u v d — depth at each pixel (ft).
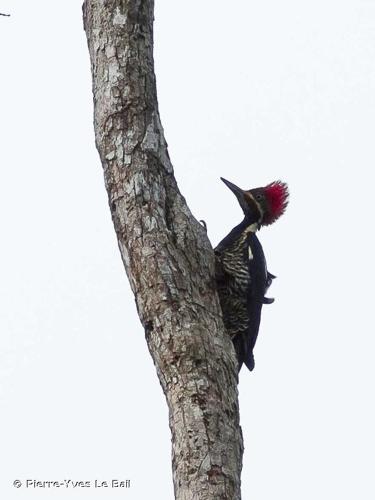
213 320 33.30
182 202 35.14
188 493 29.73
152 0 37.32
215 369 32.04
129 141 35.14
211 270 34.58
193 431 30.73
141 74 36.01
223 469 30.09
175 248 33.94
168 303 32.83
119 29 36.32
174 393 31.65
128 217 34.27
